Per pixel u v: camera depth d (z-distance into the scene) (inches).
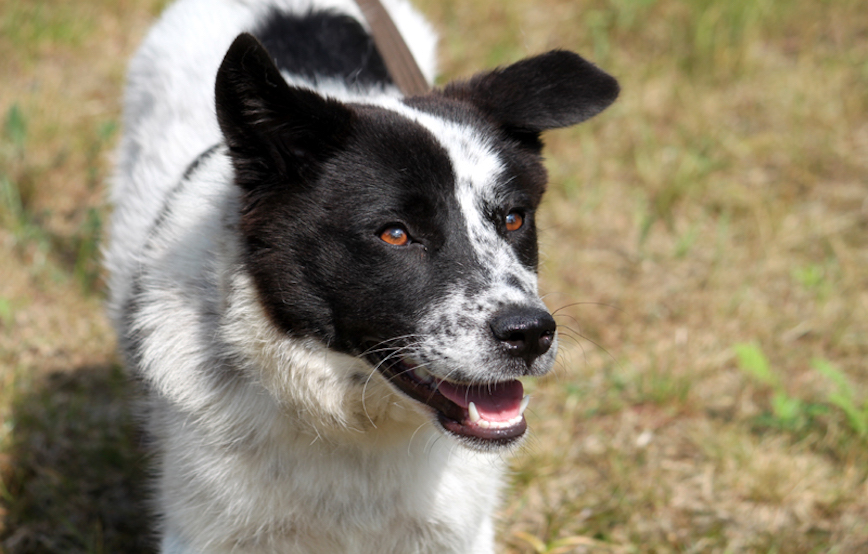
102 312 227.9
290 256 130.2
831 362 229.5
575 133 310.2
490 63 335.0
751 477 193.5
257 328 132.0
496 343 123.6
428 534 147.9
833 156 307.7
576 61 153.0
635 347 232.8
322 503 140.6
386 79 186.4
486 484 149.6
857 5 383.6
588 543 177.3
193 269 139.3
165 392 138.6
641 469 198.1
